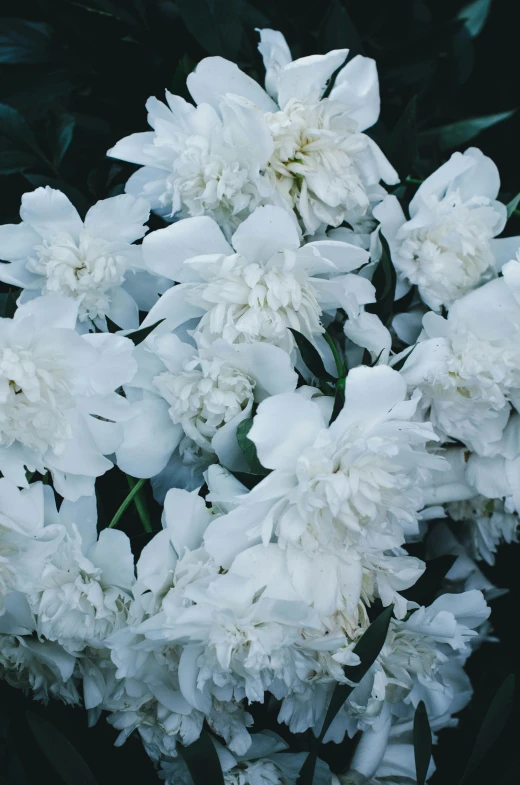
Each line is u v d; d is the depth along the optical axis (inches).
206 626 34.7
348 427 34.7
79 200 41.5
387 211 39.4
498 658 44.8
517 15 46.8
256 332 35.3
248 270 35.7
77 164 43.2
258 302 35.6
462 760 42.4
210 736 37.3
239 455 36.1
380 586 36.2
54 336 34.8
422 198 39.9
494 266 40.3
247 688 35.2
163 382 36.3
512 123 46.7
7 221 42.3
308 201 37.6
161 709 36.8
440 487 41.1
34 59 44.2
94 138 43.5
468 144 46.9
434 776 42.5
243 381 35.7
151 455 36.8
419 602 38.8
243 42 43.9
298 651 35.3
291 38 45.2
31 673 37.8
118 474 38.4
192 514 35.5
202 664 35.3
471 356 38.4
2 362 34.2
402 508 35.4
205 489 37.7
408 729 41.1
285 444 34.5
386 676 37.8
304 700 37.2
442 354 38.3
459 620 38.7
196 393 35.9
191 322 37.5
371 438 34.4
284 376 35.5
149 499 38.1
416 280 39.6
